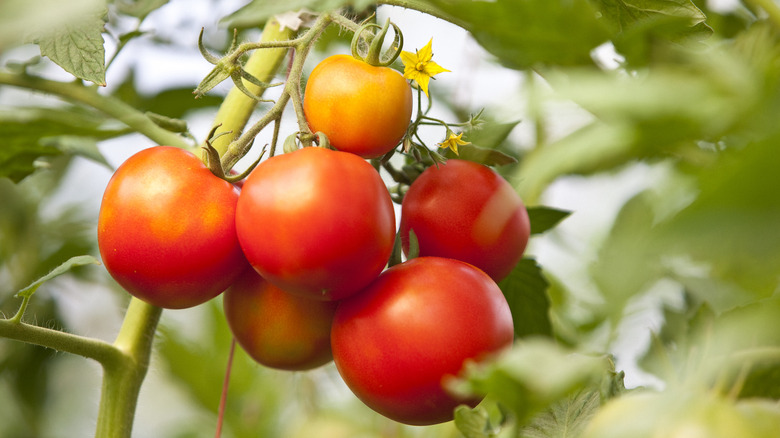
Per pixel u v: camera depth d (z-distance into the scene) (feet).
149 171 2.31
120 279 2.34
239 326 2.46
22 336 2.42
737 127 1.82
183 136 2.64
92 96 2.75
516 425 2.01
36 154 2.93
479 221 2.40
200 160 2.35
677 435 1.98
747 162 1.63
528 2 1.91
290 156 2.27
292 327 2.43
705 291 2.42
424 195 2.43
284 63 2.71
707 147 1.99
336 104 2.29
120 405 2.55
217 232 2.31
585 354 2.23
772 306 1.93
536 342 1.96
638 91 1.82
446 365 2.26
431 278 2.29
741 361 2.08
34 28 2.03
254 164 2.30
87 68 2.40
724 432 1.97
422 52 2.34
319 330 2.43
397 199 2.52
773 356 2.03
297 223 2.22
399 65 2.85
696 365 2.14
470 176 2.43
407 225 2.44
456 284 2.29
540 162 1.84
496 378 1.96
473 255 2.41
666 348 2.47
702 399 2.01
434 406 2.29
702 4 2.58
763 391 2.14
